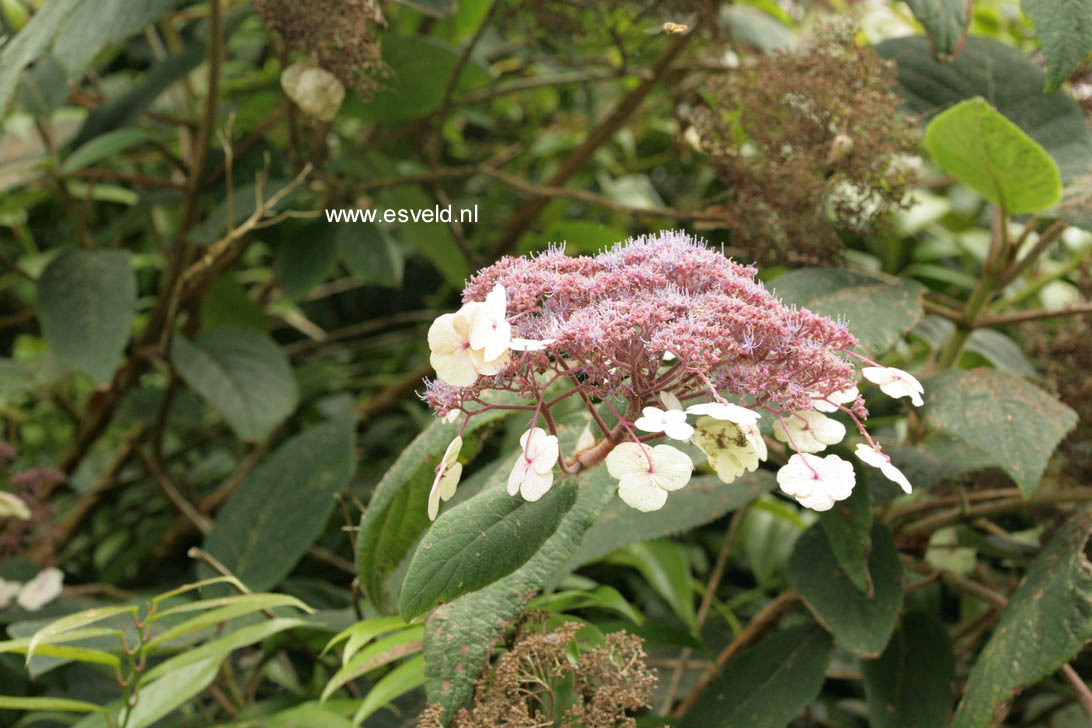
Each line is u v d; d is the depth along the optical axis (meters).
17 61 1.12
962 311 1.19
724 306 0.87
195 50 1.41
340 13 1.10
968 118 1.03
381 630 0.98
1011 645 0.98
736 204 1.17
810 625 1.09
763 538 1.50
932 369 1.20
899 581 1.05
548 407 0.89
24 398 1.88
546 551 0.90
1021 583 1.02
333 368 1.78
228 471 1.76
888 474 0.85
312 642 1.10
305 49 1.13
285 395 1.31
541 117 2.13
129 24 1.13
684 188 2.13
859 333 1.03
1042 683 1.19
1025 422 1.00
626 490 0.84
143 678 1.02
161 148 1.40
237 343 1.35
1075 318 1.21
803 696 1.06
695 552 1.59
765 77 1.14
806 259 1.15
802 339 0.87
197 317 1.51
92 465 1.85
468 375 0.85
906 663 1.08
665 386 0.88
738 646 1.16
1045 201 1.06
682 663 1.20
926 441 1.17
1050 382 1.18
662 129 1.94
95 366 1.22
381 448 1.75
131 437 1.55
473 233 1.93
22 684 1.22
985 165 1.06
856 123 1.11
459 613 0.90
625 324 0.86
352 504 1.45
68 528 1.58
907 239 1.89
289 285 1.46
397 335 1.95
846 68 1.12
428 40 1.23
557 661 0.95
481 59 1.76
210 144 1.38
